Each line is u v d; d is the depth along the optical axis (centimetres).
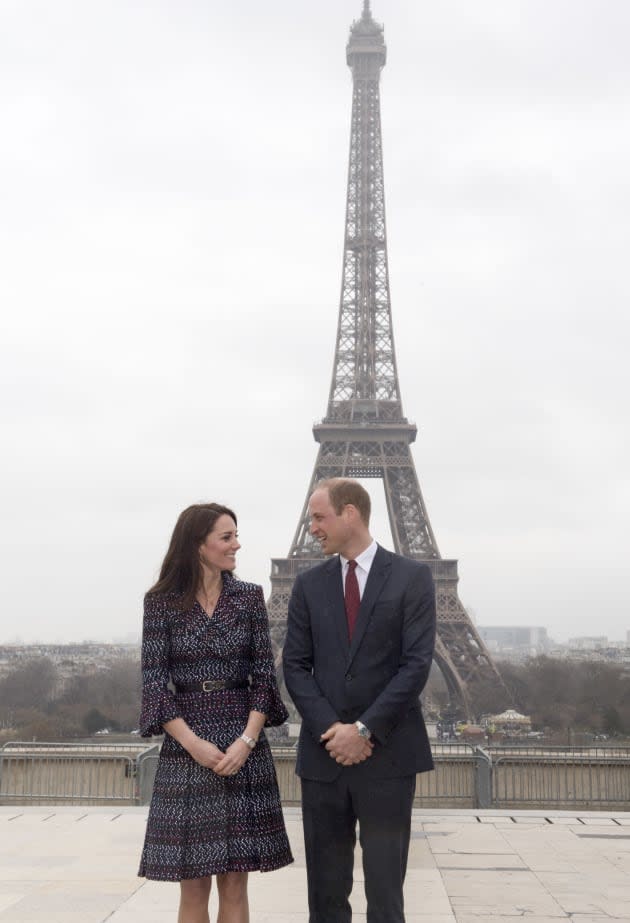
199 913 1345
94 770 5431
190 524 1407
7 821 2914
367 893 1370
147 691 1351
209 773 1336
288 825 3075
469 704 17300
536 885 2159
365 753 1352
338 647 1420
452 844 2653
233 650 1377
